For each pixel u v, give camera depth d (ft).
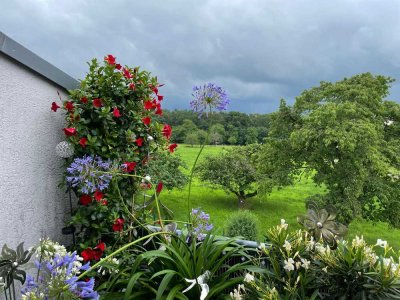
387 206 28.73
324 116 25.46
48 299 3.72
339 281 5.97
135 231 9.30
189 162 44.27
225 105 8.41
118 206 9.24
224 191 46.19
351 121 25.70
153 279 6.88
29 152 8.18
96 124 9.39
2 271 5.85
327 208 7.37
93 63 9.41
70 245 10.29
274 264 6.36
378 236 34.40
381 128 27.30
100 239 9.16
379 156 26.48
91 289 3.83
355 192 25.70
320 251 6.24
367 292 5.65
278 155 30.42
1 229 7.04
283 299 5.88
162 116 10.94
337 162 28.12
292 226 33.65
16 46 7.12
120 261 7.38
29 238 8.13
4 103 7.11
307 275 6.23
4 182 7.15
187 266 6.81
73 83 10.53
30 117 8.21
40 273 4.11
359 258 5.71
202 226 7.75
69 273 3.93
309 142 27.94
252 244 8.00
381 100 28.17
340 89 28.48
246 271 7.13
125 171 9.12
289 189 54.54
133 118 9.77
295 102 30.40
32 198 8.32
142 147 10.14
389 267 5.47
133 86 9.75
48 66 8.76
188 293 6.71
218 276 7.01
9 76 7.27
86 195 8.75
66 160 9.10
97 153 9.10
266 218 37.68
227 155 41.93
